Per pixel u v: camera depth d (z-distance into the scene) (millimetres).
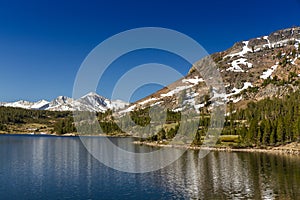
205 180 73375
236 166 93125
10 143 199375
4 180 75625
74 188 67375
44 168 93625
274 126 148625
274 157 113938
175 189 65375
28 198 60156
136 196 60500
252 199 56906
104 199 58938
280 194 59906
